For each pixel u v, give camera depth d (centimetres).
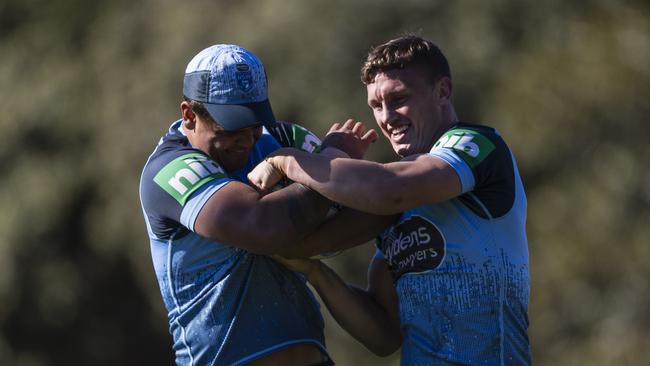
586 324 4841
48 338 5828
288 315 1616
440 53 1622
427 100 1599
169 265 1608
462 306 1546
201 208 1534
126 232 5456
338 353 4903
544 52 5056
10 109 5691
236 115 1539
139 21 5556
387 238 1622
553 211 4884
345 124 1661
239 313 1588
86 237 5594
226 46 1588
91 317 5816
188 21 5275
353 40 4906
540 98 4934
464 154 1532
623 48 5191
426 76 1597
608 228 4869
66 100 5638
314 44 4912
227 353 1594
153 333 5881
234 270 1585
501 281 1549
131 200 5400
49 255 5656
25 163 5628
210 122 1559
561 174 4916
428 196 1506
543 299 4866
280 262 1617
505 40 5034
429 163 1515
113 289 5762
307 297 1650
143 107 5316
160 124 5244
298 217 1531
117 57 5538
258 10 5112
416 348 1572
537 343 4847
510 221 1566
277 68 4906
